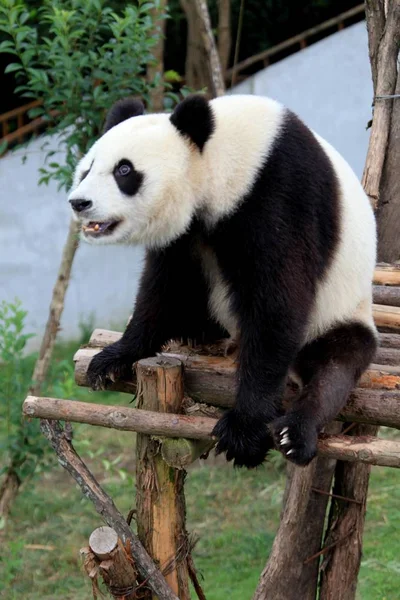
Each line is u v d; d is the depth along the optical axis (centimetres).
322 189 978
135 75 1733
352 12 2717
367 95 2639
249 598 1545
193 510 1875
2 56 2912
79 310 2711
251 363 959
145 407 1009
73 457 1038
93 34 1738
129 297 2764
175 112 984
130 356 1091
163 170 972
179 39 3009
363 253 1050
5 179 2636
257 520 1823
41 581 1653
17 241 2661
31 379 1823
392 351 1127
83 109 1695
